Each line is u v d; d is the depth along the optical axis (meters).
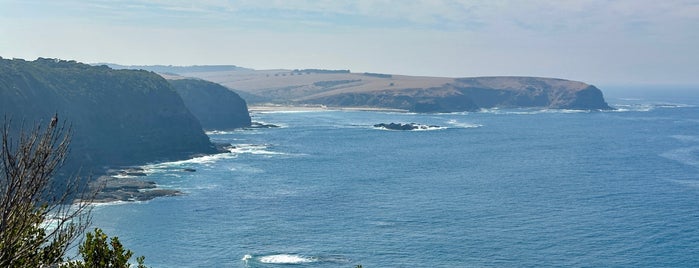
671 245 100.25
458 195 142.50
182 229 107.25
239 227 109.38
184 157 195.00
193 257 92.62
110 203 124.25
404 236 104.88
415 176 171.00
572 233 107.56
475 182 161.62
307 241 101.44
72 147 161.62
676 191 147.75
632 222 115.75
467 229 109.94
